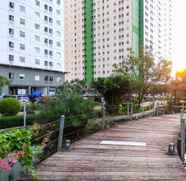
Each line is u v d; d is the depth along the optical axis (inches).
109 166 241.4
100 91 577.9
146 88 752.3
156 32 4013.3
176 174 222.4
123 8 3476.9
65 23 4131.4
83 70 3897.6
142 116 646.5
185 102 789.9
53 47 2084.2
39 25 1961.1
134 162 255.1
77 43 3978.8
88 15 3833.7
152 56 789.2
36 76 1923.0
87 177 212.2
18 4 1793.8
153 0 3875.5
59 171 225.5
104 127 460.1
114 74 726.5
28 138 199.3
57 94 373.7
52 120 321.7
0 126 588.1
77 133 366.9
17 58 1787.6
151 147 318.0
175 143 333.1
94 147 315.6
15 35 1774.1
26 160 194.9
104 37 3668.8
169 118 622.5
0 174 155.9
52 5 2075.5
